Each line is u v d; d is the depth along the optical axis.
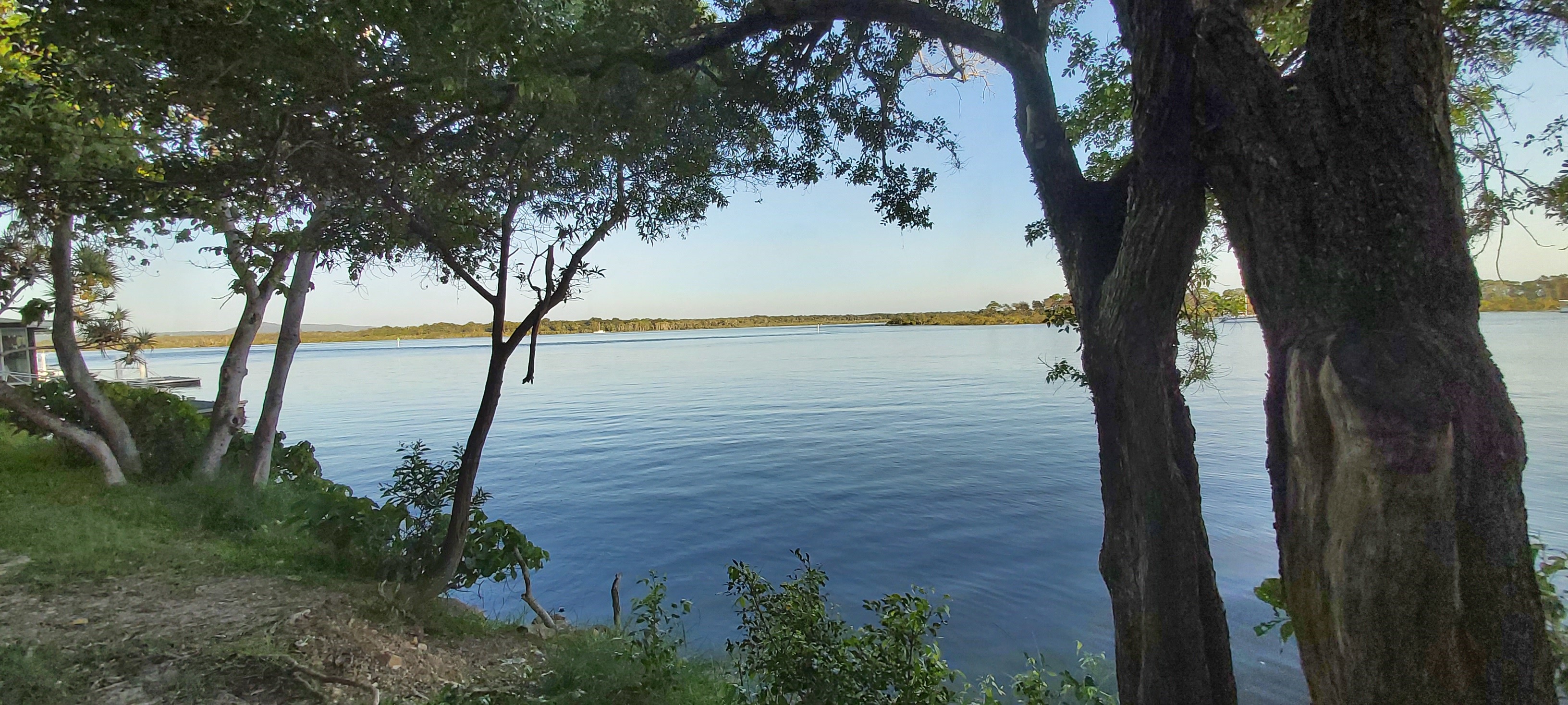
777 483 19.17
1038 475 19.48
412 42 3.70
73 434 9.87
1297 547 2.13
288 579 6.78
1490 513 1.85
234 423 11.11
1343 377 1.93
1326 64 2.13
